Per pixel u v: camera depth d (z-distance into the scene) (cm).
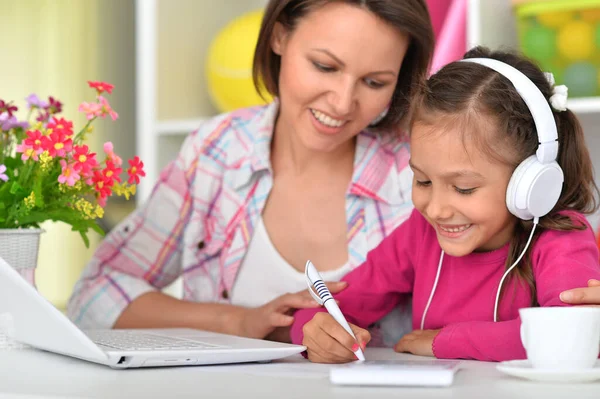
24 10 329
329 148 168
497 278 145
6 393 89
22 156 140
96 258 195
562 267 130
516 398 85
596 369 95
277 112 190
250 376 102
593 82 211
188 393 89
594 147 235
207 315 175
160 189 195
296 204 184
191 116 274
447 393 88
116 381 99
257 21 255
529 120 127
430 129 129
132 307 186
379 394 87
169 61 268
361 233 178
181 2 271
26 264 141
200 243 192
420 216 160
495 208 129
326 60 158
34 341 126
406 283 164
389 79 163
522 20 215
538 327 98
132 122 347
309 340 123
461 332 128
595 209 149
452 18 223
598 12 207
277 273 180
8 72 326
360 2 155
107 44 342
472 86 129
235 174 189
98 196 142
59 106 156
